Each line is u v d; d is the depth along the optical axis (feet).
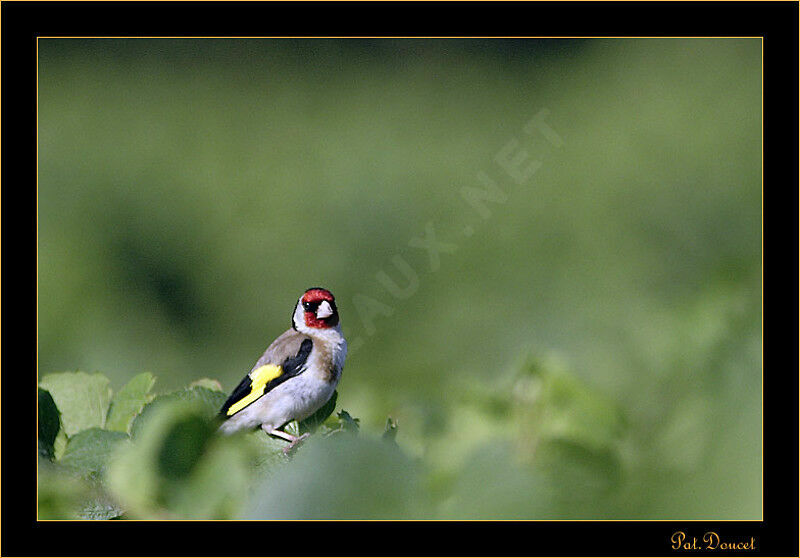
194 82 67.05
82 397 9.34
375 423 14.37
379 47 74.84
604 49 65.51
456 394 10.68
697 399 6.01
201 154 59.16
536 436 9.27
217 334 53.16
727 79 55.31
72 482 6.68
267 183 56.70
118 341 50.52
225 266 54.29
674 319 11.29
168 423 5.89
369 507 5.15
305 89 67.77
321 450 5.31
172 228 55.06
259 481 6.19
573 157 53.31
